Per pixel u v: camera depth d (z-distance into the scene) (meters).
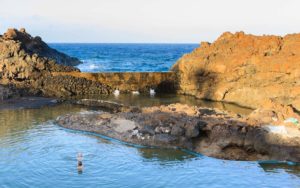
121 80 69.81
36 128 46.03
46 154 37.59
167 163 36.09
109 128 44.84
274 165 36.03
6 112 53.38
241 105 57.03
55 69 70.62
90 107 57.47
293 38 59.34
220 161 36.78
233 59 61.09
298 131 38.56
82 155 37.53
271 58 56.53
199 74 65.50
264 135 37.88
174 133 40.97
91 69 105.94
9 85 64.00
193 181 32.19
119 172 33.78
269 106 43.69
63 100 61.19
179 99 62.12
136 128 43.38
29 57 69.31
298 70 52.62
